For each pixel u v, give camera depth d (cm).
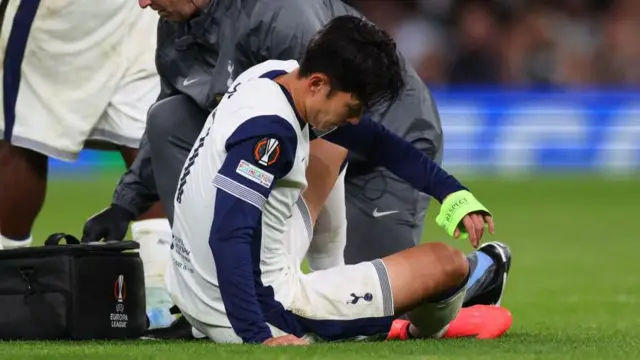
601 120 7588
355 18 1659
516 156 7581
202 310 1711
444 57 7956
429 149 2200
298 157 1680
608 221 5178
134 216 2120
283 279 1706
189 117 2083
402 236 2186
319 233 1906
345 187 2169
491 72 7781
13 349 1664
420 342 1730
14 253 1767
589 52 8031
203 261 1694
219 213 1625
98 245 1795
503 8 8125
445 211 1778
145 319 1880
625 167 7588
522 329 2136
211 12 2020
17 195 2497
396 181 2170
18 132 2469
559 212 5575
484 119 7562
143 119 2530
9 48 2467
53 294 1764
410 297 1738
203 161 1694
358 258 2191
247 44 2009
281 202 1688
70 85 2495
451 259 1748
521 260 3822
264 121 1634
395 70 1659
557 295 2912
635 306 2658
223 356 1527
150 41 2533
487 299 2033
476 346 1686
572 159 7619
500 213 5525
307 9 2005
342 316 1717
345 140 1811
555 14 8175
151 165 2103
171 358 1534
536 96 7600
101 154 7631
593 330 2108
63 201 5697
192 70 2077
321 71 1639
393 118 2167
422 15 8175
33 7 2448
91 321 1783
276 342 1630
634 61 8038
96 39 2489
